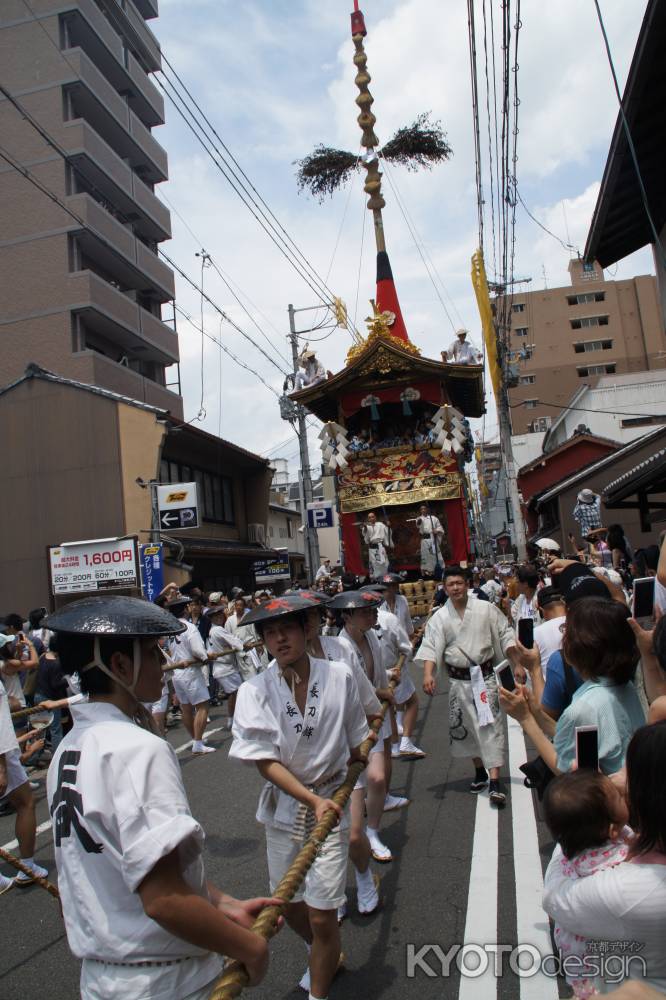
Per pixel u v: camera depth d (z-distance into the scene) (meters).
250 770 7.67
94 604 2.07
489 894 4.17
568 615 3.19
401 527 19.23
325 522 19.39
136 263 27.80
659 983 1.97
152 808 1.76
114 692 2.04
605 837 2.19
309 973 3.28
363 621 5.52
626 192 8.67
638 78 6.21
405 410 19.28
